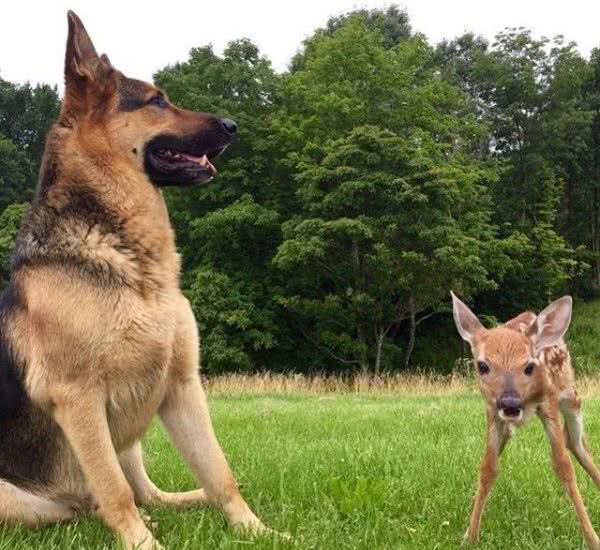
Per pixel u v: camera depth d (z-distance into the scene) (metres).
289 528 1.02
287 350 8.48
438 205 7.52
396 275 7.66
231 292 7.96
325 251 7.60
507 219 10.24
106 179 1.03
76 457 1.00
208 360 7.67
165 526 1.05
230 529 1.00
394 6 13.12
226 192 8.64
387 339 8.30
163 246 1.04
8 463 1.04
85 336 0.95
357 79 8.81
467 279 7.88
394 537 0.97
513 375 0.94
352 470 1.39
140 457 1.17
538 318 0.98
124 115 1.06
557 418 0.97
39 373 0.98
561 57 10.87
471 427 2.20
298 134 8.45
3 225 9.32
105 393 0.98
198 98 8.82
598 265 11.20
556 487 1.26
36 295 0.98
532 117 10.77
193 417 1.08
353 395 4.57
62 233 1.00
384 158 7.49
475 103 11.11
